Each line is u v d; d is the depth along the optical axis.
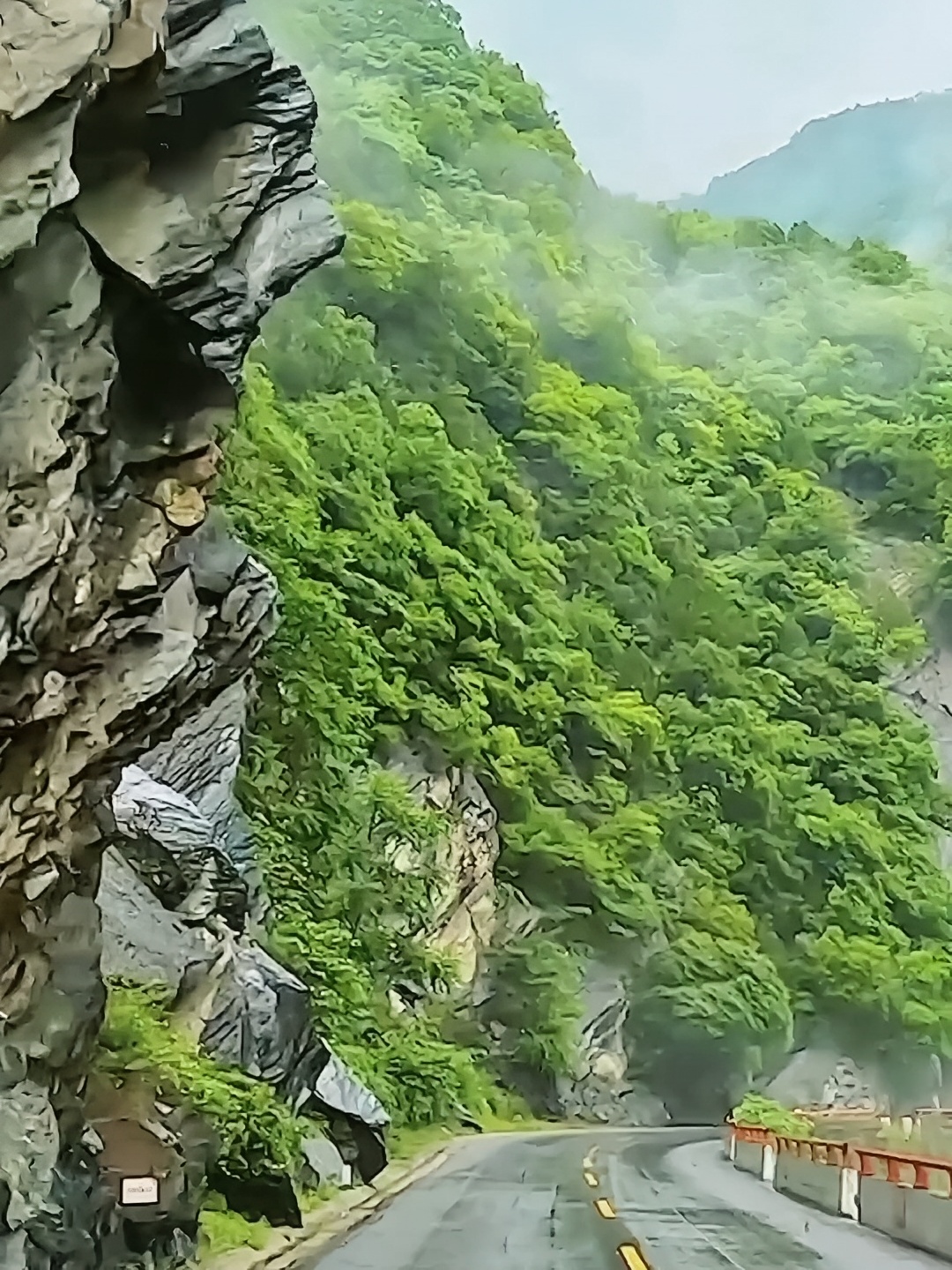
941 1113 49.22
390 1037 39.78
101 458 9.84
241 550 12.30
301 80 10.39
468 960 51.41
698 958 59.28
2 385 8.51
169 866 19.67
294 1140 18.11
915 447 106.44
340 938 34.44
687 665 78.31
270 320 55.56
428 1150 33.94
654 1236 17.25
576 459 78.19
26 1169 9.14
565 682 61.94
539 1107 52.09
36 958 10.20
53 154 8.20
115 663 10.41
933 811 82.31
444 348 72.38
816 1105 60.09
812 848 72.38
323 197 11.16
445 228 85.50
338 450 51.59
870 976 68.00
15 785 9.50
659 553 83.69
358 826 38.75
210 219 9.86
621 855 58.97
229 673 12.48
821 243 135.62
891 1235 18.42
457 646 55.84
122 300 9.70
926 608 99.25
